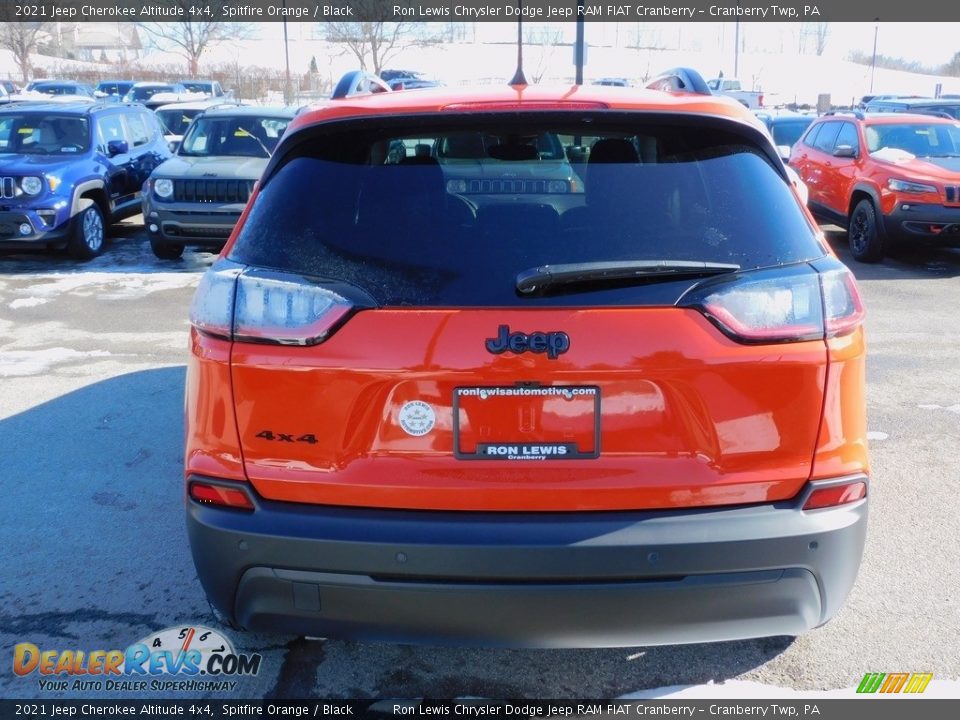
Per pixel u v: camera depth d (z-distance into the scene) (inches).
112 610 132.5
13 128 454.6
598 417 92.0
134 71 1989.4
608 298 91.4
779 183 101.5
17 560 146.8
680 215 96.6
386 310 91.9
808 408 93.6
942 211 409.7
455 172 99.8
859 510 96.7
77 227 419.8
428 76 1373.0
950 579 138.6
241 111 470.9
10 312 322.7
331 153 102.4
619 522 91.7
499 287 91.8
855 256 444.8
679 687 113.8
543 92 110.7
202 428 98.0
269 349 93.8
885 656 119.4
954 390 232.5
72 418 212.7
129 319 311.9
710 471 93.3
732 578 92.2
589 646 94.6
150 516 163.0
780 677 115.5
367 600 93.2
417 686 114.7
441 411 92.1
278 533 93.0
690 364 91.1
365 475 93.5
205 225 409.4
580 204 96.5
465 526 91.4
